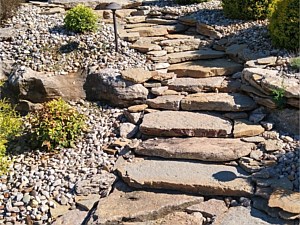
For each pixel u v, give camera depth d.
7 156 2.86
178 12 4.53
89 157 2.79
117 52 3.74
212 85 3.20
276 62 3.13
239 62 3.49
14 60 3.69
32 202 2.40
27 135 3.08
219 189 2.30
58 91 3.43
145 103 3.23
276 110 2.78
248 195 2.26
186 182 2.36
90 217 2.25
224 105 2.95
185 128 2.80
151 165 2.59
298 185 2.24
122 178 2.52
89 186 2.48
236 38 3.72
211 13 4.35
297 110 2.66
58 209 2.36
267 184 2.26
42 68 3.60
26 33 3.97
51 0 5.03
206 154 2.54
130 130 2.98
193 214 2.22
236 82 3.22
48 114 2.94
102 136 2.99
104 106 3.36
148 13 4.70
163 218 2.22
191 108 3.05
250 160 2.47
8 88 3.51
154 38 4.04
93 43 3.82
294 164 2.38
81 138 2.98
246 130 2.71
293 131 2.69
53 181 2.56
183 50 3.86
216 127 2.77
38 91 3.43
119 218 2.20
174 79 3.40
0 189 2.52
